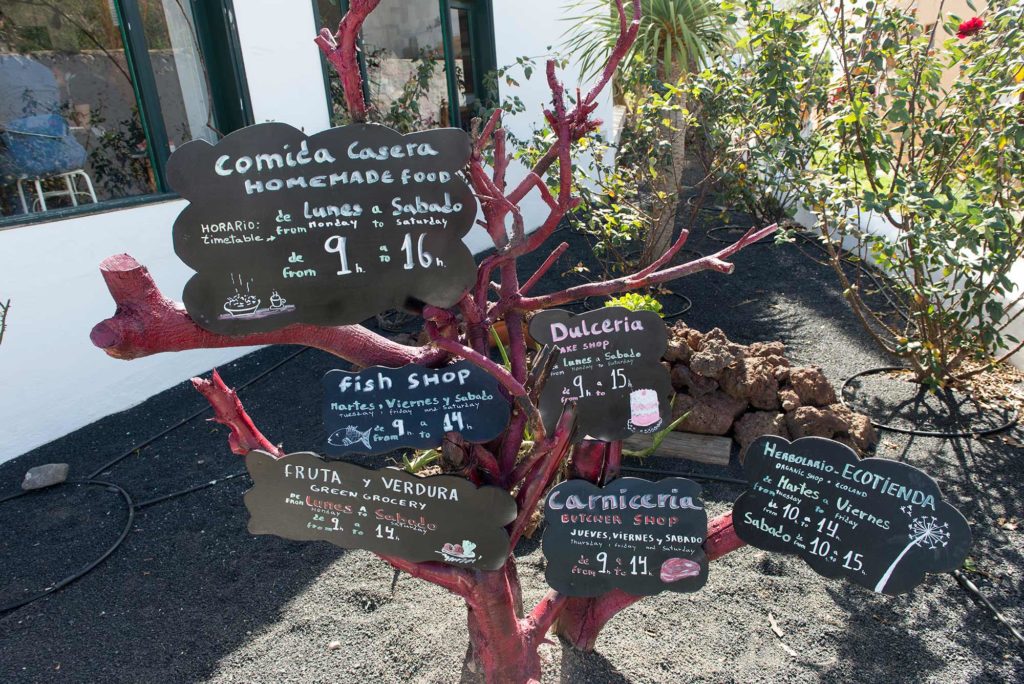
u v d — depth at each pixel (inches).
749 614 96.5
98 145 164.6
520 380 69.8
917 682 84.9
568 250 270.7
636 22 55.7
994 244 119.2
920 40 137.2
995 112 125.3
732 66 207.2
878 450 132.6
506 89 289.7
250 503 64.0
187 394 173.6
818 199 151.8
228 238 51.9
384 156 51.4
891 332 160.7
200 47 182.5
